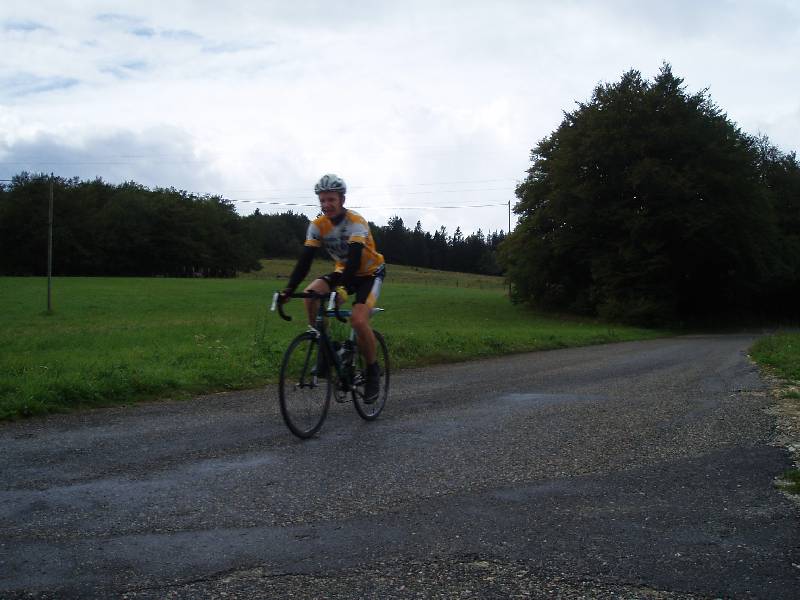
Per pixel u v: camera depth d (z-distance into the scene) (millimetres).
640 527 3346
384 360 6340
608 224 38750
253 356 10258
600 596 2615
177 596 2584
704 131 38250
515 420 6055
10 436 5340
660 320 37188
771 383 8781
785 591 2664
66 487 3943
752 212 38781
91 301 45062
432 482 4074
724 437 5371
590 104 41625
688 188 36344
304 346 5289
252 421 5977
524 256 42719
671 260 38656
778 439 5309
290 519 3424
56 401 6648
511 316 41312
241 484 4016
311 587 2668
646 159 36594
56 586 2656
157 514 3486
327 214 5559
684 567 2879
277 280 76375
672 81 39438
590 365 11914
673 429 5672
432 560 2928
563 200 39375
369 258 5840
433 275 114875
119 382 7410
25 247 92250
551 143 43969
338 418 6109
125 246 100625
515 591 2650
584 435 5414
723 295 44125
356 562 2904
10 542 3098
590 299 39875
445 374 10234
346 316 5695
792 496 3855
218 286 63031
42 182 94125
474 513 3531
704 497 3828
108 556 2947
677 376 9836
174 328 21125
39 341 16750
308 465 4457
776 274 45031
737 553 3029
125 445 5023
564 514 3525
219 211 113375
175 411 6523
